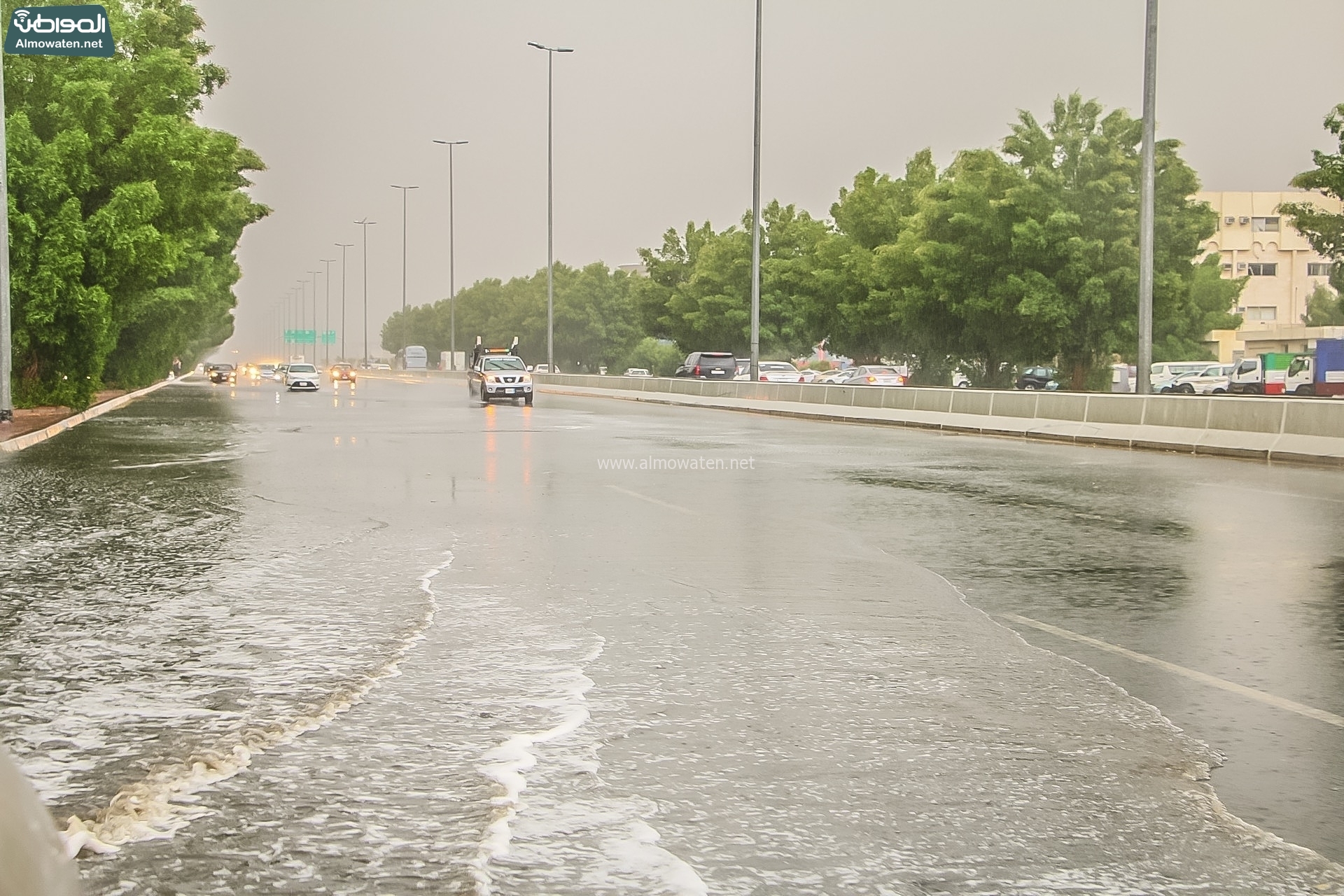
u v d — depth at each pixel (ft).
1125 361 228.22
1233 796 16.69
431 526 44.39
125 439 94.68
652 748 18.53
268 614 28.73
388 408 155.33
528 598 30.73
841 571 35.04
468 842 14.65
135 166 136.98
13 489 57.41
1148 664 24.39
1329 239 183.32
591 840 14.76
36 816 5.08
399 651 24.95
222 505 51.01
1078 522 46.19
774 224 317.01
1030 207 192.85
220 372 321.32
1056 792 16.78
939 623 28.09
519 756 18.10
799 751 18.47
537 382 243.40
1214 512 49.34
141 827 15.01
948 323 215.72
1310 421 74.95
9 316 103.60
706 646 25.57
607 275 400.47
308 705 20.81
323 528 43.78
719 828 15.24
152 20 182.19
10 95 134.41
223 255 221.25
